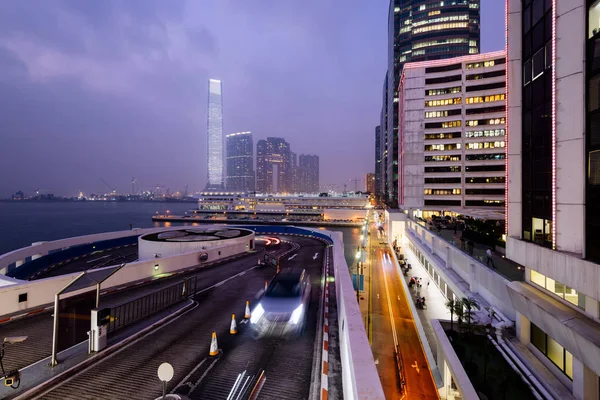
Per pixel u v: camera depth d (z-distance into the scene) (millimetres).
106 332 11344
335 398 8188
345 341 8906
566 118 11734
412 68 84312
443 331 17406
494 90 76875
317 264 29859
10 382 8352
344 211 133625
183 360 10531
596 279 9969
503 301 17594
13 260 25844
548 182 13023
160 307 15859
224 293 19219
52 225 165375
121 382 9203
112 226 159750
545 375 13008
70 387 8945
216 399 8312
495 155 76938
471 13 111938
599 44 10422
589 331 10359
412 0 119125
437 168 82000
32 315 14500
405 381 21125
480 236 29375
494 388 12727
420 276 41062
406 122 84438
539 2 13703
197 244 33062
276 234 59312
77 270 29453
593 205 10617
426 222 51062
